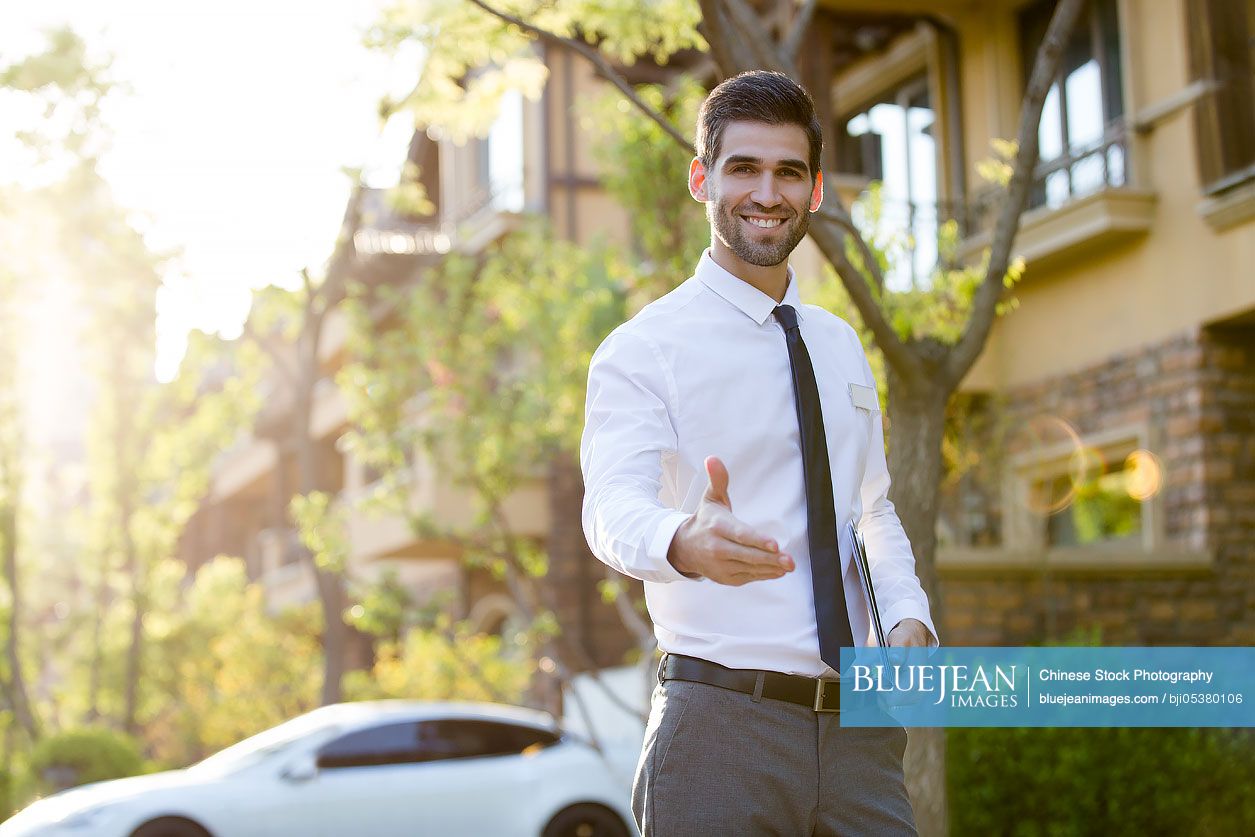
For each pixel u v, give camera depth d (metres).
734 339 2.57
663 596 2.56
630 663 16.38
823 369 2.67
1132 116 11.33
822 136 2.63
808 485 2.54
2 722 19.72
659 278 10.51
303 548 26.14
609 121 10.69
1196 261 10.75
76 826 9.48
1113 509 11.52
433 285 12.67
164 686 20.28
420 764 10.27
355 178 14.28
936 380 5.71
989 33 12.84
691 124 10.48
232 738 18.80
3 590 20.33
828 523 2.53
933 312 5.72
